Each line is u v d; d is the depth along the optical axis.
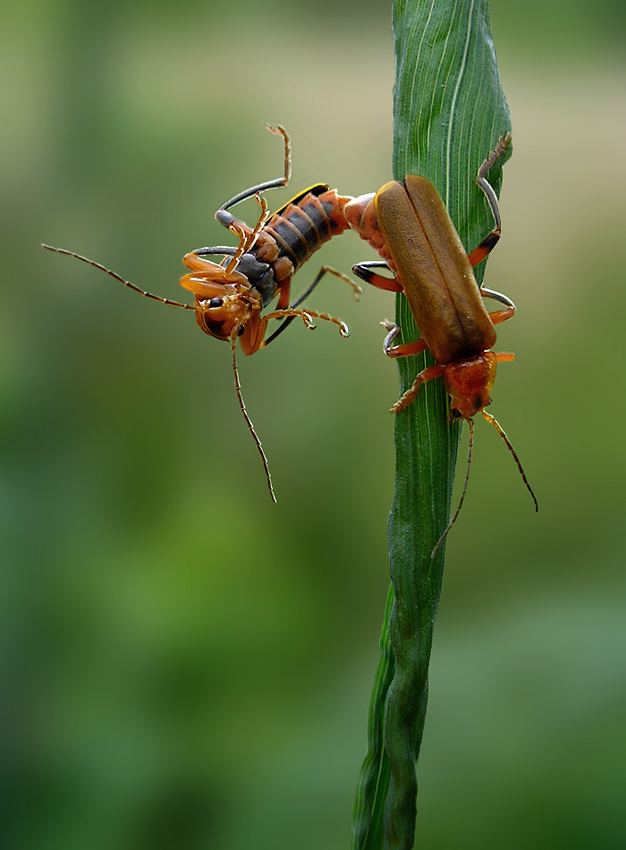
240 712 0.18
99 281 0.20
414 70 0.15
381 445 0.20
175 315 0.20
